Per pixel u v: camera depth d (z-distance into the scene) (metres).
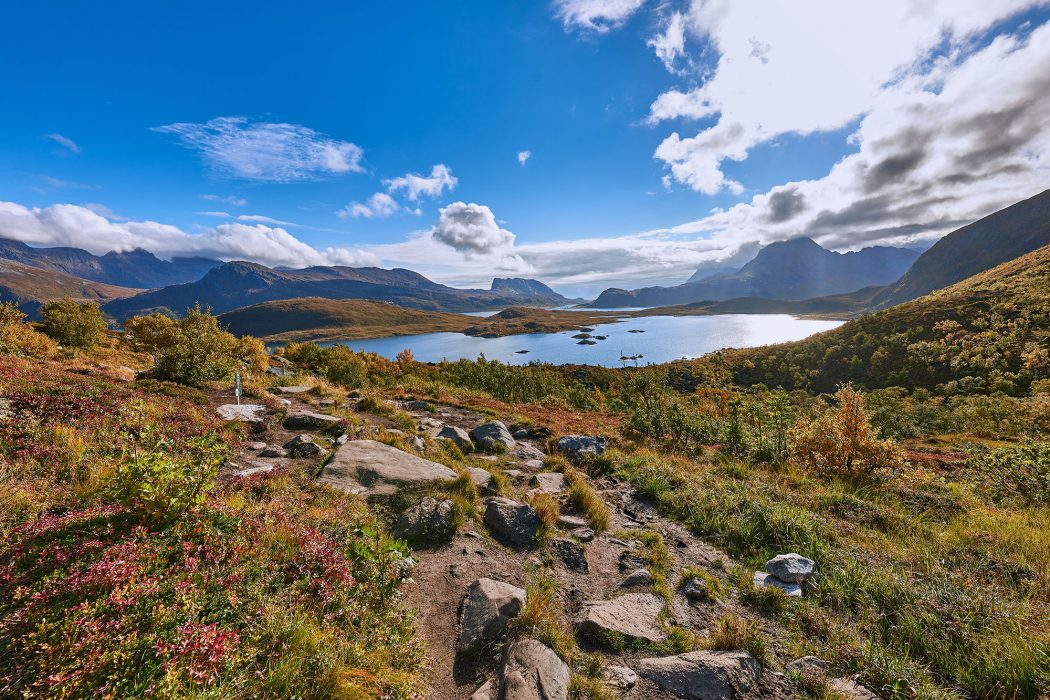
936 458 15.32
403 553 5.18
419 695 3.36
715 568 6.13
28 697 2.55
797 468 11.30
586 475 10.54
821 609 5.04
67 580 3.33
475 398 22.58
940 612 4.73
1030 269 180.62
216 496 5.24
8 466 5.36
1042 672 3.71
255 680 3.00
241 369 19.52
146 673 2.80
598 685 3.69
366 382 23.47
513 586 5.05
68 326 31.55
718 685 3.74
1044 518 8.05
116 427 7.37
